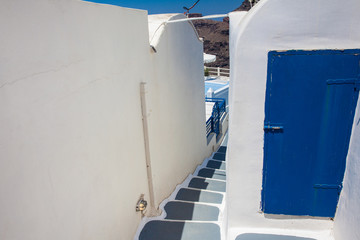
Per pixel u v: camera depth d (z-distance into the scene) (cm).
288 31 226
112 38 313
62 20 220
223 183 657
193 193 573
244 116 254
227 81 1727
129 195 376
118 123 336
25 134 181
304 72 235
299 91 240
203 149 880
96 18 276
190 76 688
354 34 220
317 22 221
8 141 166
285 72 237
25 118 180
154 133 455
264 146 262
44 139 200
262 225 292
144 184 435
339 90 235
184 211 481
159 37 464
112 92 318
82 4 249
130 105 372
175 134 586
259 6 224
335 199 268
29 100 184
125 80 353
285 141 257
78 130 247
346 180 251
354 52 224
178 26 573
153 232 405
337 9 216
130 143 376
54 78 211
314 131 249
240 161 271
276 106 247
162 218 450
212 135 1017
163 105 504
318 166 260
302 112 246
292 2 218
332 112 241
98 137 286
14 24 170
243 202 287
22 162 178
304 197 274
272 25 226
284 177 270
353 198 232
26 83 181
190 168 729
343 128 244
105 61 297
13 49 169
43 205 201
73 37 236
